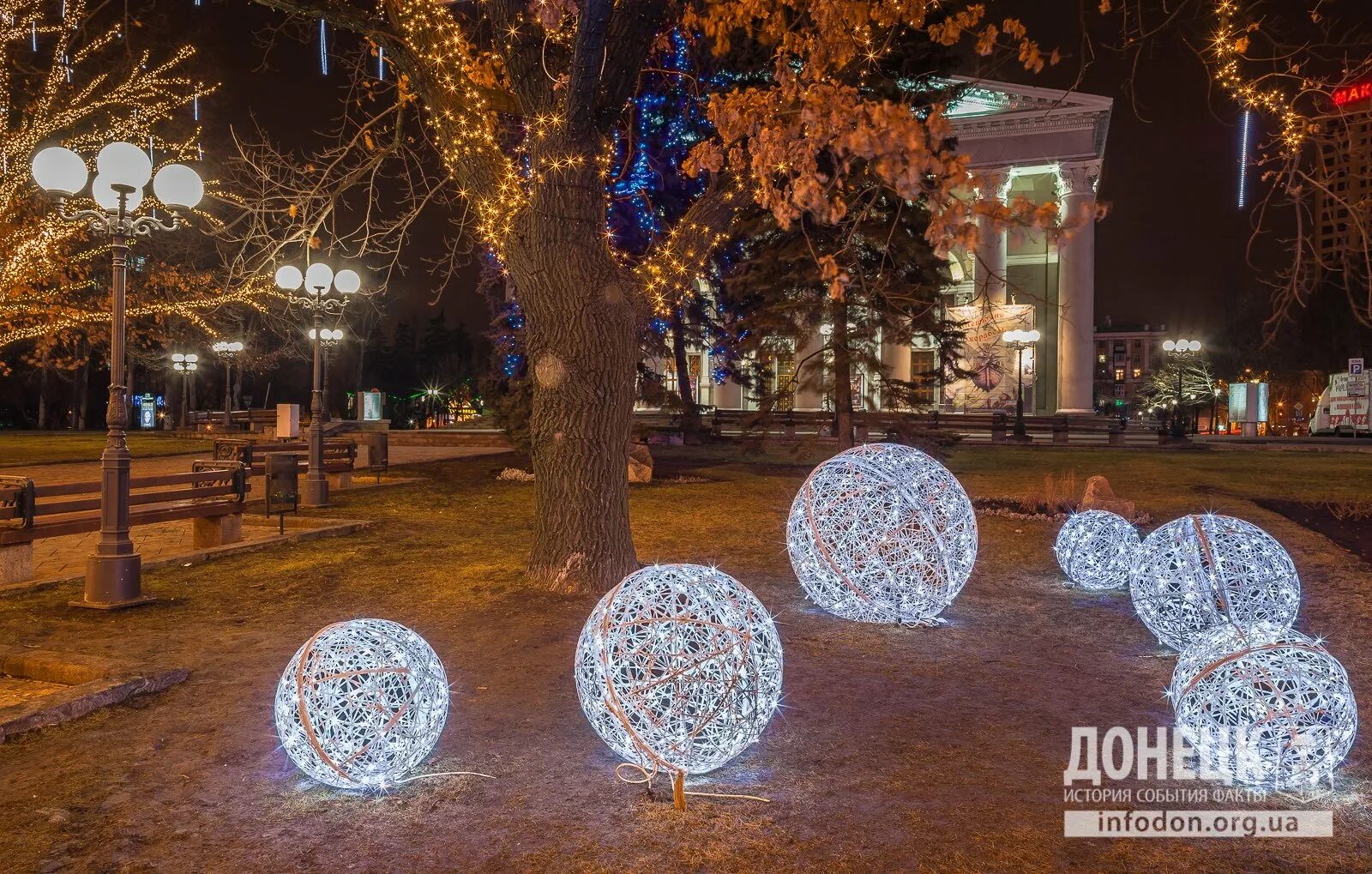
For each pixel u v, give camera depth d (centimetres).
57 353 3800
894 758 493
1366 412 4325
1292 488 1978
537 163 862
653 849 392
